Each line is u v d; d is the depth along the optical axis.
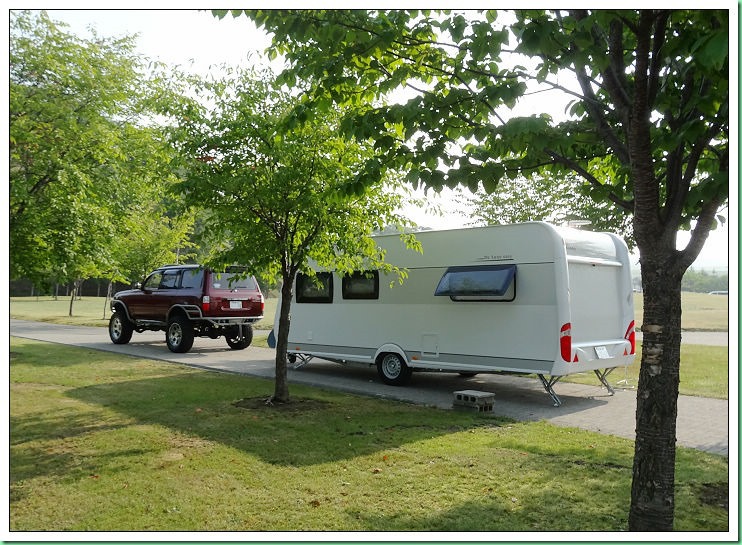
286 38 4.56
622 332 10.01
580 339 9.05
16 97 9.29
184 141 7.45
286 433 6.63
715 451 6.14
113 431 6.61
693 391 9.83
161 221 22.66
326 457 5.72
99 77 10.53
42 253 10.50
